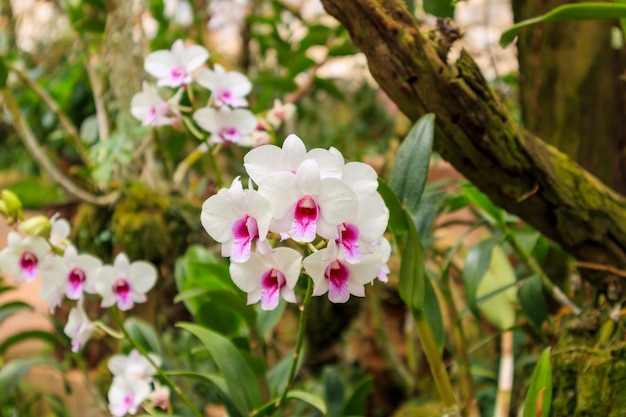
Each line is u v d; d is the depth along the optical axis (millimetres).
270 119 1090
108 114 1456
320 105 1960
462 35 798
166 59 973
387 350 1384
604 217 874
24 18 1948
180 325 862
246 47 1880
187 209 1328
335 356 1480
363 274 708
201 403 1232
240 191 688
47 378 1454
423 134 801
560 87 1095
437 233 1438
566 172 859
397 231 788
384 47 790
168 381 892
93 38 1653
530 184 847
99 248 1332
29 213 1979
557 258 1149
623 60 1108
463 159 834
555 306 1141
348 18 792
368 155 1883
